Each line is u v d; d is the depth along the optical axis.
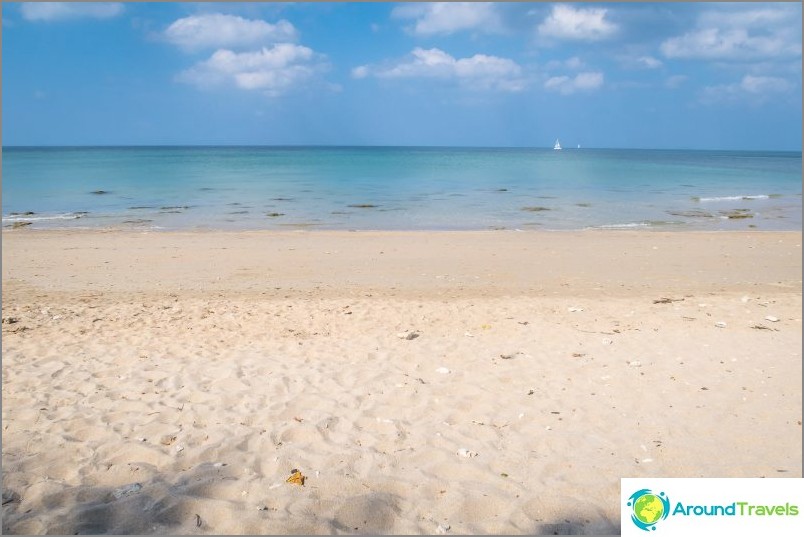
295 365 6.61
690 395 5.67
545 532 3.59
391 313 9.13
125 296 10.55
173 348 7.29
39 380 6.11
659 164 76.06
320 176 46.75
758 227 21.02
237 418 5.19
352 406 5.46
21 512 3.71
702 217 23.64
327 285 11.66
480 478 4.20
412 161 80.44
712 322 8.44
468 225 21.61
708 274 12.81
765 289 11.23
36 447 4.61
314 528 3.58
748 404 5.44
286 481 4.14
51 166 59.72
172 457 4.46
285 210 25.59
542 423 5.10
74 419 5.12
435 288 11.38
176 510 3.76
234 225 21.42
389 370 6.44
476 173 51.69
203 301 10.09
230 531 3.55
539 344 7.41
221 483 4.09
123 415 5.25
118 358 6.88
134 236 18.16
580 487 4.07
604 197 31.20
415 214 24.47
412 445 4.70
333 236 18.23
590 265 13.80
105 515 3.69
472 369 6.47
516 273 12.90
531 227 21.06
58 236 18.09
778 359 6.69
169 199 29.45
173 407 5.42
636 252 15.52
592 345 7.34
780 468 4.30
